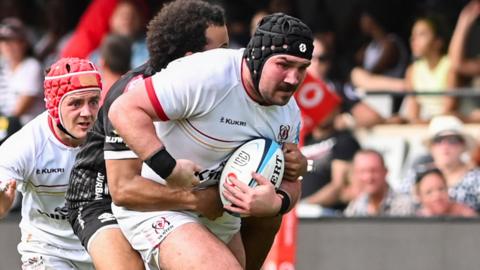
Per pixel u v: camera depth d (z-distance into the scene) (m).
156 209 17.11
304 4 38.56
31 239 20.12
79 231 18.56
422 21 33.12
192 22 18.25
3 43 34.62
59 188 19.56
